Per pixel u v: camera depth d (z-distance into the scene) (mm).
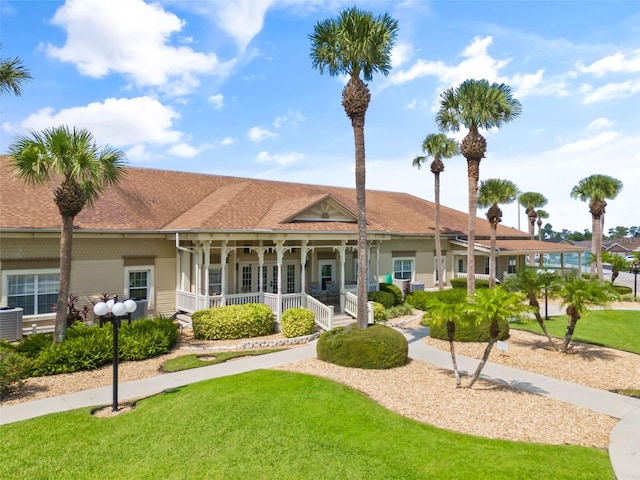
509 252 28562
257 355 13320
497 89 17719
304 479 5949
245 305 16109
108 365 12047
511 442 7145
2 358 10297
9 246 14508
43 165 11180
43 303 15203
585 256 69625
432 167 25125
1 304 14320
